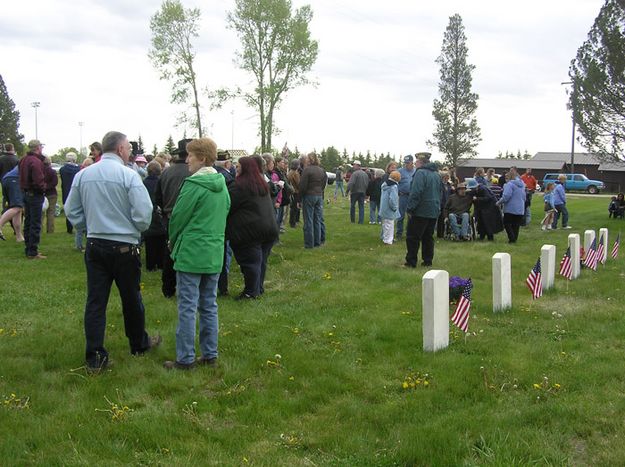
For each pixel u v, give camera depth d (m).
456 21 63.03
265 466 3.64
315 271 10.04
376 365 5.49
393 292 8.53
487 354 5.88
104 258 5.11
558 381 5.11
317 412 4.51
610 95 22.38
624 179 63.62
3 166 14.80
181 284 5.24
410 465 3.71
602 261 11.75
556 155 72.12
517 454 3.77
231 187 7.60
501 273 7.49
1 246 11.95
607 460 3.77
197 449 3.83
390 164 14.90
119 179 5.08
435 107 64.50
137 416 4.28
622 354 5.89
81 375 5.04
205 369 5.27
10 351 5.66
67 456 3.68
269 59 41.84
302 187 12.38
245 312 7.22
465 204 14.84
